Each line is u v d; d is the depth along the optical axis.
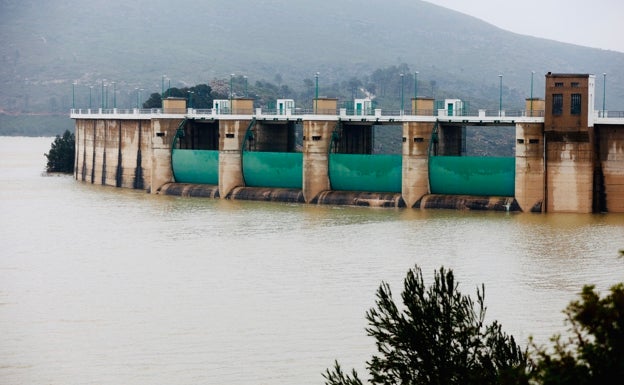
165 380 115.38
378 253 179.12
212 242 194.62
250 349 125.38
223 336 130.38
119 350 125.88
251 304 145.12
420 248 183.12
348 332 131.00
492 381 73.00
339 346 125.62
